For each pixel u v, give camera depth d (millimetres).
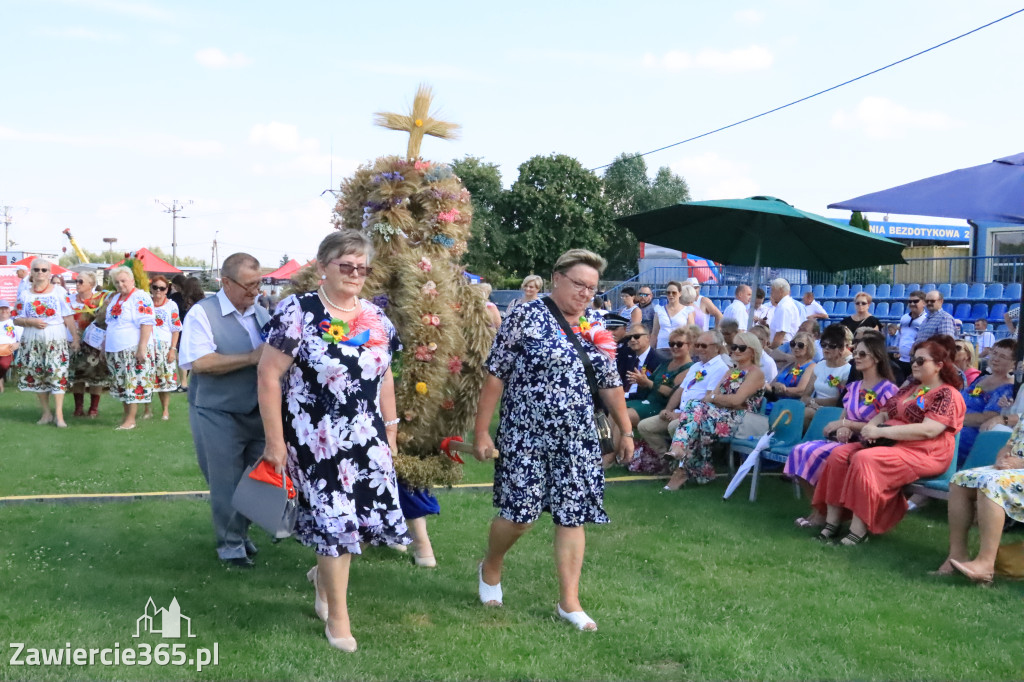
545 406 3914
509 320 4047
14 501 6012
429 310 4645
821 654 3730
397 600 4281
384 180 4828
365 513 3635
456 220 4988
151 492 6363
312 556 5043
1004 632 3998
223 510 4742
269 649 3607
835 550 5309
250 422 4758
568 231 36906
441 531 5594
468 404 4848
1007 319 9688
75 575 4512
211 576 4598
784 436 6727
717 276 22828
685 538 5516
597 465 4016
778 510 6285
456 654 3631
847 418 6066
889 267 19984
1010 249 18891
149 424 9555
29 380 9312
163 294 9805
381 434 3703
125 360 9156
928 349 5500
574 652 3688
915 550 5348
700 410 6973
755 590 4559
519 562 4934
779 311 9867
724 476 7340
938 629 4035
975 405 6645
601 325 4191
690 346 8078
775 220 7848
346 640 3662
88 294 10961
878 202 6688
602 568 4867
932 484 5355
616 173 39469
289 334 3545
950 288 17234
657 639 3840
